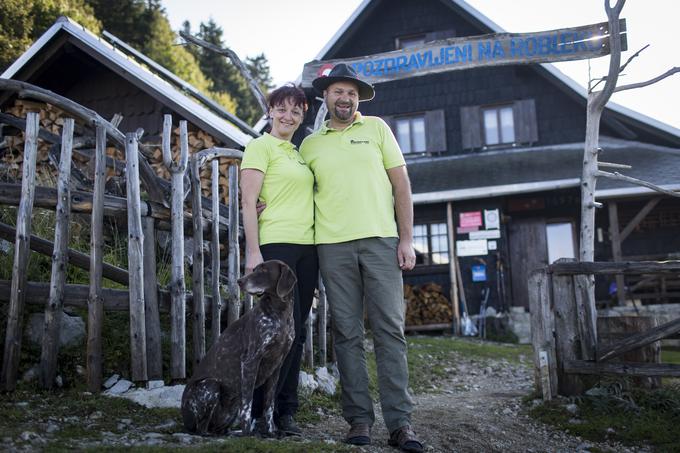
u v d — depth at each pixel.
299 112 4.00
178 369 4.68
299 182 3.85
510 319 12.85
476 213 13.92
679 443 4.46
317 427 4.34
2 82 4.62
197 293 4.99
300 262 3.87
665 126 14.92
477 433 4.54
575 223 14.42
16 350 4.05
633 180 6.81
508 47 8.01
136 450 3.05
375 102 16.53
